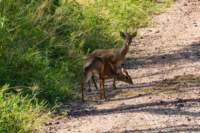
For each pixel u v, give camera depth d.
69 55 34.94
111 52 30.09
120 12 47.56
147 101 28.44
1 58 30.97
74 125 25.94
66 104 29.11
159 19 48.69
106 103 28.94
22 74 30.39
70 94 30.20
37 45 33.97
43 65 31.98
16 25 34.12
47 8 38.81
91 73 29.44
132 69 35.41
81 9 43.75
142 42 42.06
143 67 35.72
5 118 25.66
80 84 32.22
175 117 25.81
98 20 43.62
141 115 26.34
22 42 33.00
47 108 28.19
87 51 37.72
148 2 52.34
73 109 28.33
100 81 29.59
